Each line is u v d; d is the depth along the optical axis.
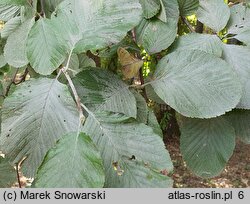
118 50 0.61
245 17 0.68
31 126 0.54
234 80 0.57
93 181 0.48
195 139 0.63
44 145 0.53
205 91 0.57
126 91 0.60
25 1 0.66
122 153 0.51
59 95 0.55
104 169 0.50
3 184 0.75
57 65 0.58
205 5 0.69
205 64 0.59
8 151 0.54
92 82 0.60
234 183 2.49
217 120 0.63
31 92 0.56
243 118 0.63
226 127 0.63
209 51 0.63
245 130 0.63
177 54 0.61
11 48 0.66
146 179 0.50
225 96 0.57
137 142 0.52
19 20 0.71
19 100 0.55
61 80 0.65
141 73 0.73
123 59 0.62
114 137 0.52
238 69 0.62
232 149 0.63
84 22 0.59
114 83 0.60
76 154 0.49
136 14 0.59
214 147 0.63
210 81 0.58
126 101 0.59
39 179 0.48
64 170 0.48
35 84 0.56
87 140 0.49
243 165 2.71
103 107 0.58
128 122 0.53
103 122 0.53
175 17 0.67
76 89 0.59
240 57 0.63
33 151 0.54
